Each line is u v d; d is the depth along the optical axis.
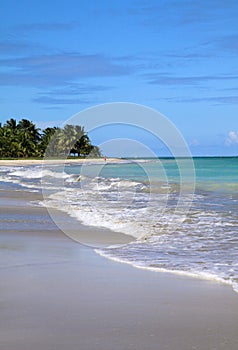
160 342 3.74
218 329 4.04
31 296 4.98
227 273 6.07
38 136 95.75
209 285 5.50
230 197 16.53
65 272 6.06
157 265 6.53
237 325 4.14
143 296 5.02
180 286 5.45
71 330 3.98
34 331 3.94
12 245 7.88
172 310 4.56
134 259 6.91
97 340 3.76
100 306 4.66
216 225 10.26
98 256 7.12
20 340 3.75
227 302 4.82
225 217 11.44
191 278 5.83
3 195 16.92
